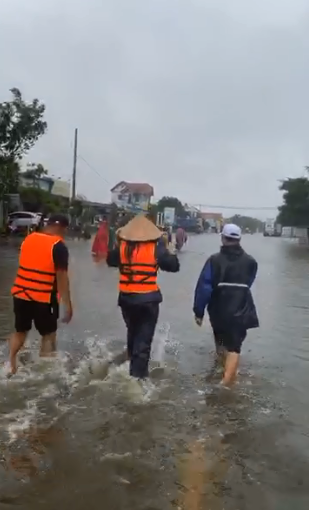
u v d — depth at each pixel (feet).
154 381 19.72
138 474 12.71
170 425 15.67
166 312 34.83
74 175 159.63
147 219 20.40
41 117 106.93
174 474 12.77
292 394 18.78
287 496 11.96
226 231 20.61
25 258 20.30
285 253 116.26
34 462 13.15
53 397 17.69
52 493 11.79
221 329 20.24
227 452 14.02
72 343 25.11
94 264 65.46
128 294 19.70
